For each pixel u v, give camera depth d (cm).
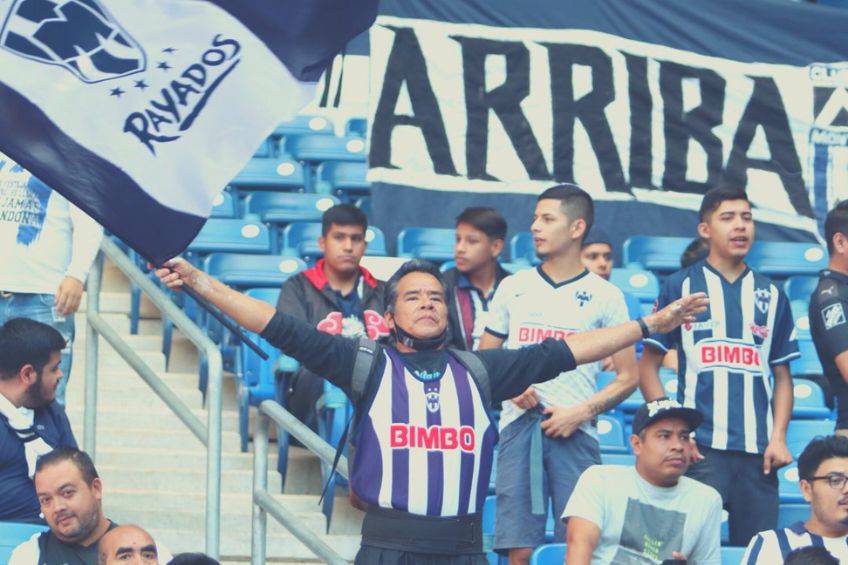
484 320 1576
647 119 2147
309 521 1505
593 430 1292
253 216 2048
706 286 1349
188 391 1709
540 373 1006
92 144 972
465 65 2116
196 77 991
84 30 974
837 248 1377
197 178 987
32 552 1150
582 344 1017
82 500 1145
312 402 1554
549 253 1308
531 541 1264
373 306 1606
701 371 1336
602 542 1166
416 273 1004
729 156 2161
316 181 2197
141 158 978
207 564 1000
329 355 978
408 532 962
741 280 1354
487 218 1586
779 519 1416
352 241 1591
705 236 1370
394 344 1009
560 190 1310
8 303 1388
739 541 1334
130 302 1850
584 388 1295
